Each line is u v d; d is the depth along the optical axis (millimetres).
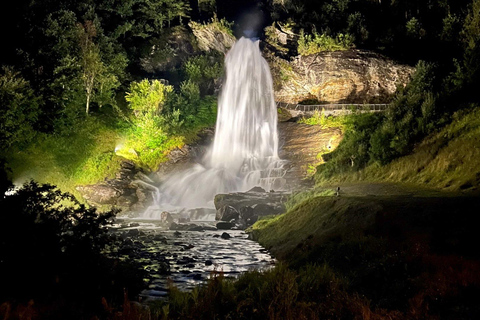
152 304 7273
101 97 39219
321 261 10609
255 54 53156
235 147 44781
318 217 15125
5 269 6715
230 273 11070
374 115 38969
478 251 8531
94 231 8289
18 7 36562
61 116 33562
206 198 34906
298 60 51250
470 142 19641
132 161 34969
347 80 47375
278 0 65688
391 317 5746
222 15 64938
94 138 34844
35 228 7418
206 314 6035
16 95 26484
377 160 25688
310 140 40781
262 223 21312
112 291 7410
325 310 6242
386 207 12273
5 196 7902
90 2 47875
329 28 54281
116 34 48188
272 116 49281
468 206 11102
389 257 8711
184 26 56156
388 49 51344
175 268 11648
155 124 37906
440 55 46969
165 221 25844
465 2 52281
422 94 30297
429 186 18469
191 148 39781
